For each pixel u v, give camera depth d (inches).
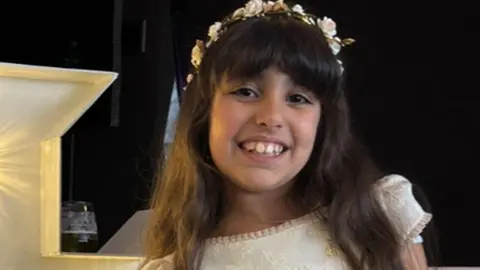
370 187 52.0
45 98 61.8
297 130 48.8
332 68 50.2
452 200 69.4
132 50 70.7
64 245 63.1
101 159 69.6
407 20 71.1
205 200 52.4
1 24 69.9
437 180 69.6
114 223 68.9
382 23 71.1
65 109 61.9
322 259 49.5
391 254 50.3
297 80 49.0
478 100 70.3
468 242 68.9
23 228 61.4
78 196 69.2
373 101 70.2
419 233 51.9
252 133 48.5
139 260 61.2
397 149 69.8
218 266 50.5
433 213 69.1
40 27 70.1
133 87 70.5
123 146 69.8
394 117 70.2
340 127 51.6
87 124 69.7
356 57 70.7
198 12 71.1
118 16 70.3
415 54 70.8
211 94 50.8
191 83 53.7
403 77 70.6
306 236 50.3
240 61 48.6
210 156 52.6
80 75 61.5
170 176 55.1
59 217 60.9
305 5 71.1
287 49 48.9
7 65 60.2
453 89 70.4
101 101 69.4
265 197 51.6
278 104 48.6
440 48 70.9
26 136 61.8
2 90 61.1
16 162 61.6
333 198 51.3
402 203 52.2
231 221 52.0
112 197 69.4
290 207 51.9
